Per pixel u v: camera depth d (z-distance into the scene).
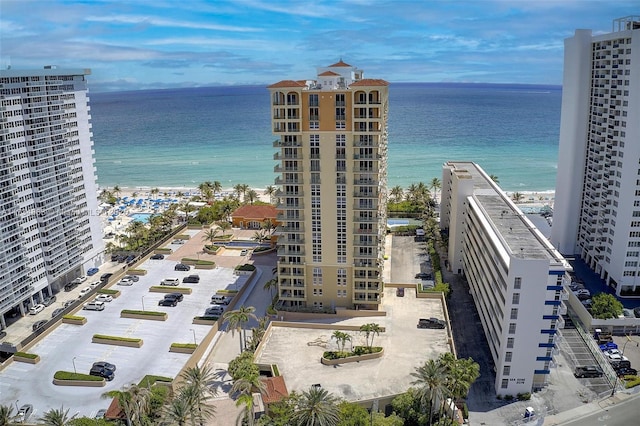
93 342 111.00
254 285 136.88
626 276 122.38
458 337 108.62
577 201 144.38
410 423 82.12
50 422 73.75
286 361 99.19
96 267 152.75
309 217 113.25
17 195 118.44
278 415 81.25
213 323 117.19
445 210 167.50
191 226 187.25
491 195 129.25
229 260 155.62
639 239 119.12
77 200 141.12
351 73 118.50
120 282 139.75
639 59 111.56
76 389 95.19
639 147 113.94
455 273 141.38
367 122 103.88
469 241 130.25
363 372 95.19
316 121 105.94
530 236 98.19
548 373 90.75
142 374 99.00
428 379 75.00
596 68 132.38
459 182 133.75
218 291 131.00
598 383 94.44
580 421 84.50
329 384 91.56
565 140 143.25
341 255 114.88
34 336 112.06
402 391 89.19
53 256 130.50
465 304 123.44
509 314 87.31
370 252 113.62
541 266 84.25
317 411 71.88
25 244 122.06
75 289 138.88
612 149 124.50
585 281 132.38
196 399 77.44
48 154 127.00
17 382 97.50
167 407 75.25
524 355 89.06
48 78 125.81
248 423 77.25
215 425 83.88
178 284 137.25
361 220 111.06
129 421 77.69
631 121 115.50
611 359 99.75
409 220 190.00
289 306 120.88
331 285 117.94
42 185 125.19
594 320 109.88
